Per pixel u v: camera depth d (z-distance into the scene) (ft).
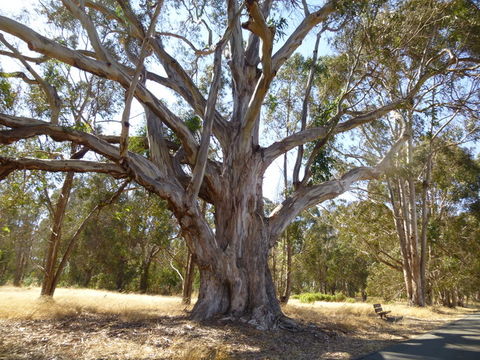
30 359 19.42
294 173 43.83
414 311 67.05
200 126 50.55
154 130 38.17
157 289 137.08
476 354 25.22
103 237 111.04
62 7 43.86
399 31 44.27
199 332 28.45
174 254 94.63
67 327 28.73
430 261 103.65
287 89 70.74
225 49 45.47
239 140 38.58
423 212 84.89
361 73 52.16
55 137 28.09
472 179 91.86
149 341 24.85
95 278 127.44
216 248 34.60
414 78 55.01
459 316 66.69
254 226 37.65
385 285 122.42
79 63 27.63
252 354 23.57
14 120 26.53
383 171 48.42
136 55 44.06
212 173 37.65
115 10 41.42
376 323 44.29
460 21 46.32
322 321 40.81
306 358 23.17
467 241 100.37
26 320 30.78
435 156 92.38
